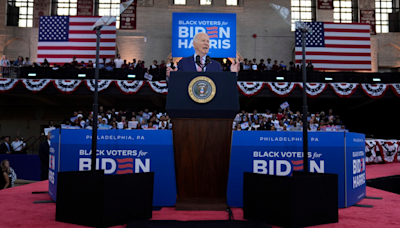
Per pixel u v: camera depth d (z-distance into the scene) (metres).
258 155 4.21
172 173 4.17
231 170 4.19
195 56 4.20
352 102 22.97
